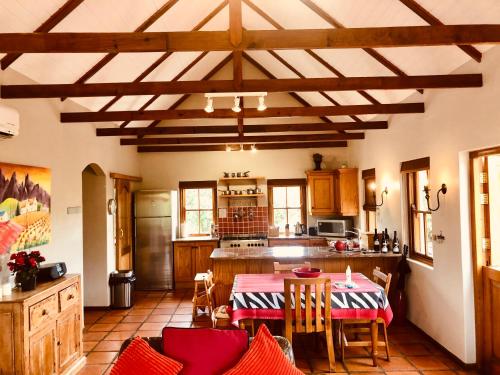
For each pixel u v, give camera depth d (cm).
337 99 671
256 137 732
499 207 391
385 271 555
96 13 384
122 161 732
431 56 408
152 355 234
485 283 388
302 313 393
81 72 452
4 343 297
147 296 714
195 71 706
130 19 432
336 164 845
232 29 281
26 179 393
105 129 601
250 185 851
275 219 866
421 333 493
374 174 670
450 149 416
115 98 577
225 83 385
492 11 307
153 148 828
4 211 351
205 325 543
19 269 328
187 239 777
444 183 429
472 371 391
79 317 402
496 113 339
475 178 394
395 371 392
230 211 851
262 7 540
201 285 747
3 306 297
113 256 673
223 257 558
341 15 448
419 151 490
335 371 391
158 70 583
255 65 775
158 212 769
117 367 232
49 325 339
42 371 325
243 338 247
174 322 560
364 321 412
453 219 414
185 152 849
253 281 447
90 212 643
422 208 516
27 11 328
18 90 373
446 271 430
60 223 474
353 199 776
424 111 472
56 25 362
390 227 594
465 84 361
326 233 804
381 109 479
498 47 334
